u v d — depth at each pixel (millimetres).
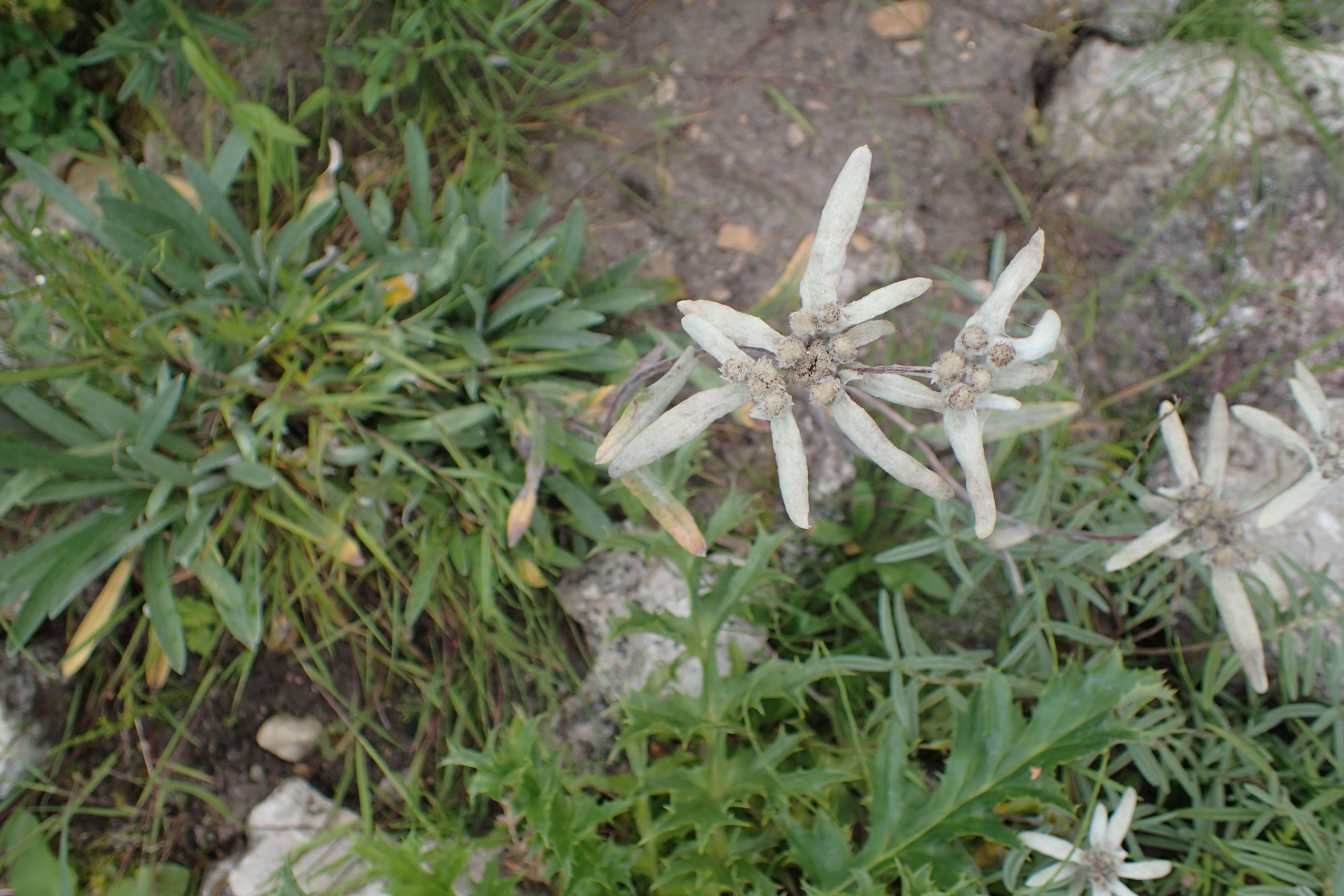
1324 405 228
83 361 252
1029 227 302
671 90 299
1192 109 299
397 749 269
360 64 283
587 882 228
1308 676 248
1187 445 234
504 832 251
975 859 258
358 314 267
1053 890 240
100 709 261
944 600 280
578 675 278
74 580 242
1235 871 248
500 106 293
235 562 260
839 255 196
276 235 277
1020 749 229
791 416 194
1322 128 288
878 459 195
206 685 260
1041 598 259
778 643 281
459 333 269
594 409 262
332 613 265
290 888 219
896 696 256
